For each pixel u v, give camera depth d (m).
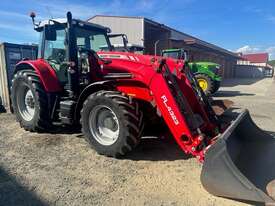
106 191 3.22
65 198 3.07
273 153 3.74
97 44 5.74
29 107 5.57
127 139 3.91
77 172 3.70
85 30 5.45
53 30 5.04
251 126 4.23
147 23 17.39
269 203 2.58
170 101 3.64
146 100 4.00
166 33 19.56
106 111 4.14
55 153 4.36
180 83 4.17
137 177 3.56
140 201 3.02
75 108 4.66
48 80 5.13
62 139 5.01
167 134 4.75
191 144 3.52
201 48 25.97
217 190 2.89
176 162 4.03
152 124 4.54
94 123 4.28
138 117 3.93
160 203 2.98
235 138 3.63
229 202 2.98
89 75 4.77
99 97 4.05
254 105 9.58
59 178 3.53
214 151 2.89
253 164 3.41
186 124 3.54
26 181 3.45
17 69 5.92
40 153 4.36
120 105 3.88
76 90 4.95
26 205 2.95
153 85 3.79
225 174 2.82
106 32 5.89
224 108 4.85
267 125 6.46
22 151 4.44
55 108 5.22
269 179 3.09
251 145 3.94
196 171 3.74
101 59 4.54
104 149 4.14
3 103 7.49
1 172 3.69
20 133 5.38
